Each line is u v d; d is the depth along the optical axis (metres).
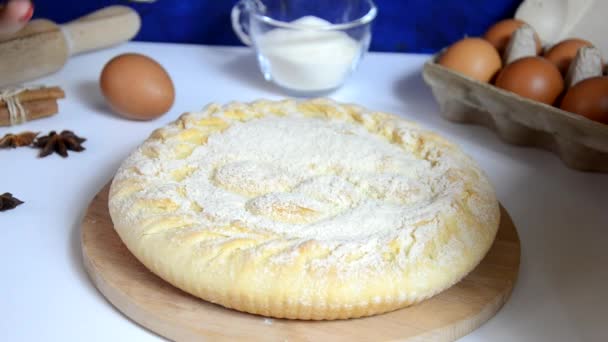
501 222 0.68
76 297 0.63
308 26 0.84
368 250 0.60
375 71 0.92
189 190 0.64
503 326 0.61
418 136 0.71
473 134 0.81
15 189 0.72
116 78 0.79
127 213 0.63
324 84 0.85
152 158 0.68
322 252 0.59
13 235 0.67
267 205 0.62
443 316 0.60
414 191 0.65
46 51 0.85
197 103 0.85
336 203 0.64
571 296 0.64
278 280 0.58
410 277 0.59
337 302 0.58
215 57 0.94
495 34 0.84
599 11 0.85
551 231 0.69
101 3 0.94
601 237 0.69
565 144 0.75
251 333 0.59
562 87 0.77
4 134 0.79
